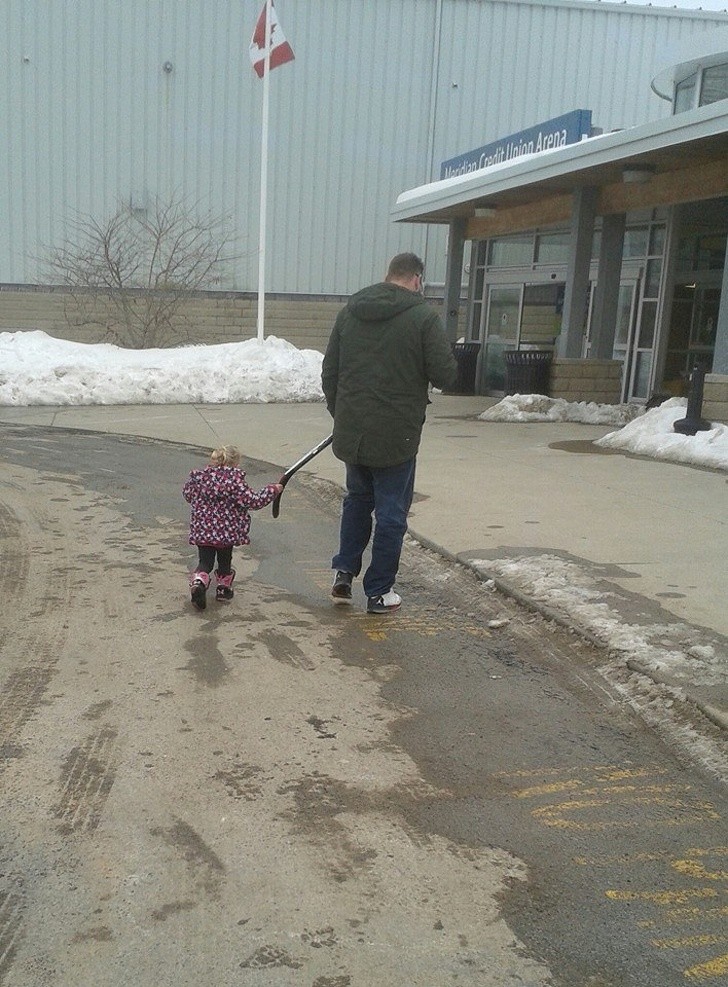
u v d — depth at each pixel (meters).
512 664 4.76
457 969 2.57
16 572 6.23
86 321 25.44
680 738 3.88
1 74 24.55
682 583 5.77
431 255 26.69
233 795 3.45
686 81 15.03
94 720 4.03
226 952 2.62
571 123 14.98
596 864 3.08
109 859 3.04
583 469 9.86
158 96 25.17
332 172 25.98
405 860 3.07
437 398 18.64
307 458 5.74
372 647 4.98
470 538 6.92
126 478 9.66
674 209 16.14
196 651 4.86
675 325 16.73
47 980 2.49
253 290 26.27
